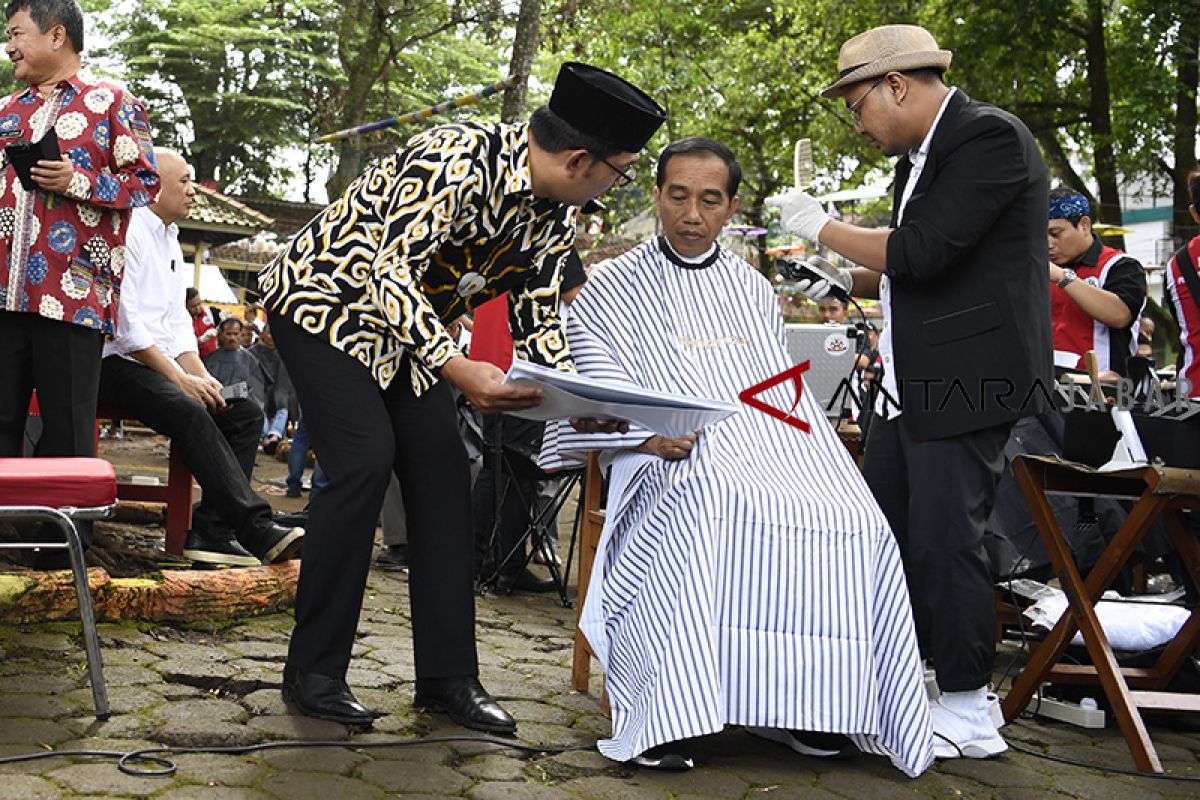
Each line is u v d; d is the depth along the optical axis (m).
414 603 3.62
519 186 3.35
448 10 18.86
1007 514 4.69
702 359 3.73
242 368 11.27
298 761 3.08
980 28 20.11
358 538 3.45
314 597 3.45
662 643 3.28
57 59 4.30
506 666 4.38
